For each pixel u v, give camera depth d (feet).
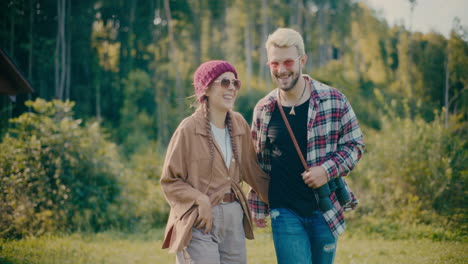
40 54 90.74
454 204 32.07
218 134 10.96
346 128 10.87
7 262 20.27
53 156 31.78
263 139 11.29
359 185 34.76
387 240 27.25
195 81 10.86
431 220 30.55
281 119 11.00
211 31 133.39
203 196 10.04
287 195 10.85
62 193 30.86
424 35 82.02
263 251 23.71
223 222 10.43
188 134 10.53
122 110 99.81
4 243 25.52
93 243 27.07
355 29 127.85
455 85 61.52
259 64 131.54
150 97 110.63
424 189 32.45
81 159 33.01
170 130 100.32
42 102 33.50
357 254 22.04
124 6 111.14
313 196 10.74
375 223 29.89
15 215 28.91
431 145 33.83
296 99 10.90
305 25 139.23
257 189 11.59
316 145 10.69
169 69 114.11
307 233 10.91
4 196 29.55
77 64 103.91
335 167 10.30
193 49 127.03
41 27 95.96
